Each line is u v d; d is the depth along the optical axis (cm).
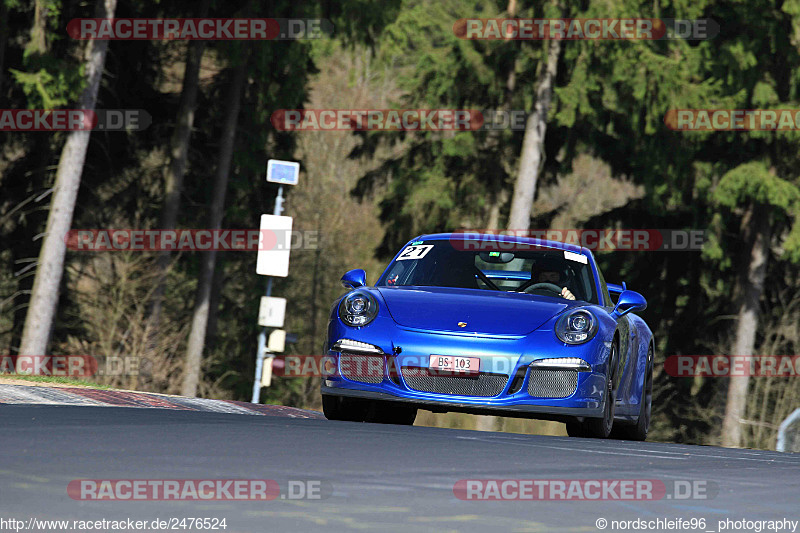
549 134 10262
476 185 10562
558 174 10606
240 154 10094
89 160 9012
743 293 9831
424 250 2994
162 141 9388
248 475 1312
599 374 2523
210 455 1485
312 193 14712
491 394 2473
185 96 9138
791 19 8994
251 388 11106
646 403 3212
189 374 8850
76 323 8656
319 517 1062
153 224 9525
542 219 10806
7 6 7362
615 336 2684
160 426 1839
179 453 1488
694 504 1291
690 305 10362
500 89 10231
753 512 1259
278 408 3269
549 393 2475
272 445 1647
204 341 10519
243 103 10062
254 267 10900
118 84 9038
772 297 10331
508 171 10650
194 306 9500
